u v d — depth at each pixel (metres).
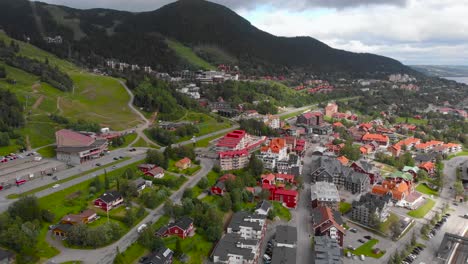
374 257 192.50
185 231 185.00
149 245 169.75
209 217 197.12
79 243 167.38
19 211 172.00
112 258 159.50
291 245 184.88
